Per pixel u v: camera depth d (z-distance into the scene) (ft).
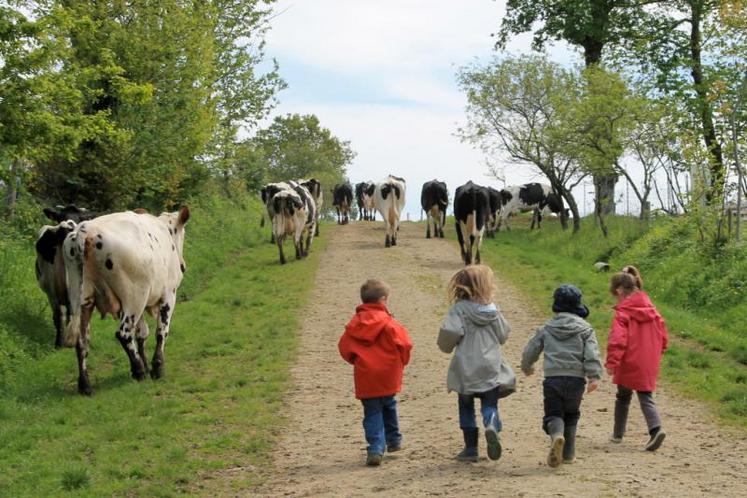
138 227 37.93
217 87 111.45
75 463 26.53
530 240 102.58
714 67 77.15
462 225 75.20
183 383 37.96
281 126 306.14
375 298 25.72
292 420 32.04
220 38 110.42
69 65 54.29
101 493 23.70
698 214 66.44
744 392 33.40
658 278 65.46
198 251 76.74
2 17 44.88
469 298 24.49
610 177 98.17
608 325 48.29
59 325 44.06
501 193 112.78
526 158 102.01
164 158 81.25
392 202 90.99
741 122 72.79
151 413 32.94
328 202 247.91
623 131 86.63
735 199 69.87
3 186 67.72
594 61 111.14
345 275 71.10
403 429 30.12
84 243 35.40
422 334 49.03
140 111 76.64
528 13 109.29
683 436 28.09
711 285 57.72
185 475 25.40
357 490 22.91
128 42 75.92
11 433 29.43
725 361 41.47
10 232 62.23
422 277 69.56
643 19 102.89
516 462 24.84
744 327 48.60
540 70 105.09
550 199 118.01
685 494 21.31
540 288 63.10
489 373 24.03
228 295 61.00
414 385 37.45
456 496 21.45
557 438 23.06
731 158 69.15
